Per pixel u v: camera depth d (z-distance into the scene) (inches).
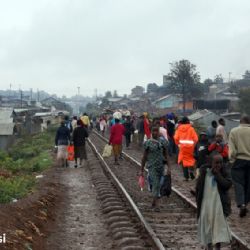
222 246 374.6
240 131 480.7
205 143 569.9
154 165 528.1
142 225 437.7
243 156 478.3
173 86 3870.6
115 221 474.3
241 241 366.0
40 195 580.7
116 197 599.5
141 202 570.3
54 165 1005.2
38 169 964.6
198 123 2009.1
